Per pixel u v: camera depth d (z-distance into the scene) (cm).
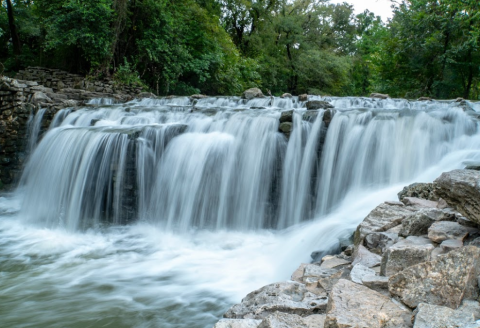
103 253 653
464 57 2195
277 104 1355
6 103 1242
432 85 2350
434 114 765
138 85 1881
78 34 1730
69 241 725
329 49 4238
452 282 230
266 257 587
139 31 2011
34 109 1223
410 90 2478
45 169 954
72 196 882
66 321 414
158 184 857
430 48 2244
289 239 596
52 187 926
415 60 2358
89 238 742
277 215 784
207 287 494
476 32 1883
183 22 2162
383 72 2592
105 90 1709
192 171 820
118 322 411
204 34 2281
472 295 227
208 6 2603
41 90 1306
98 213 858
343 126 767
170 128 895
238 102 1437
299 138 791
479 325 193
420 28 2250
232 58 2567
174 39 2112
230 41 2612
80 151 900
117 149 848
